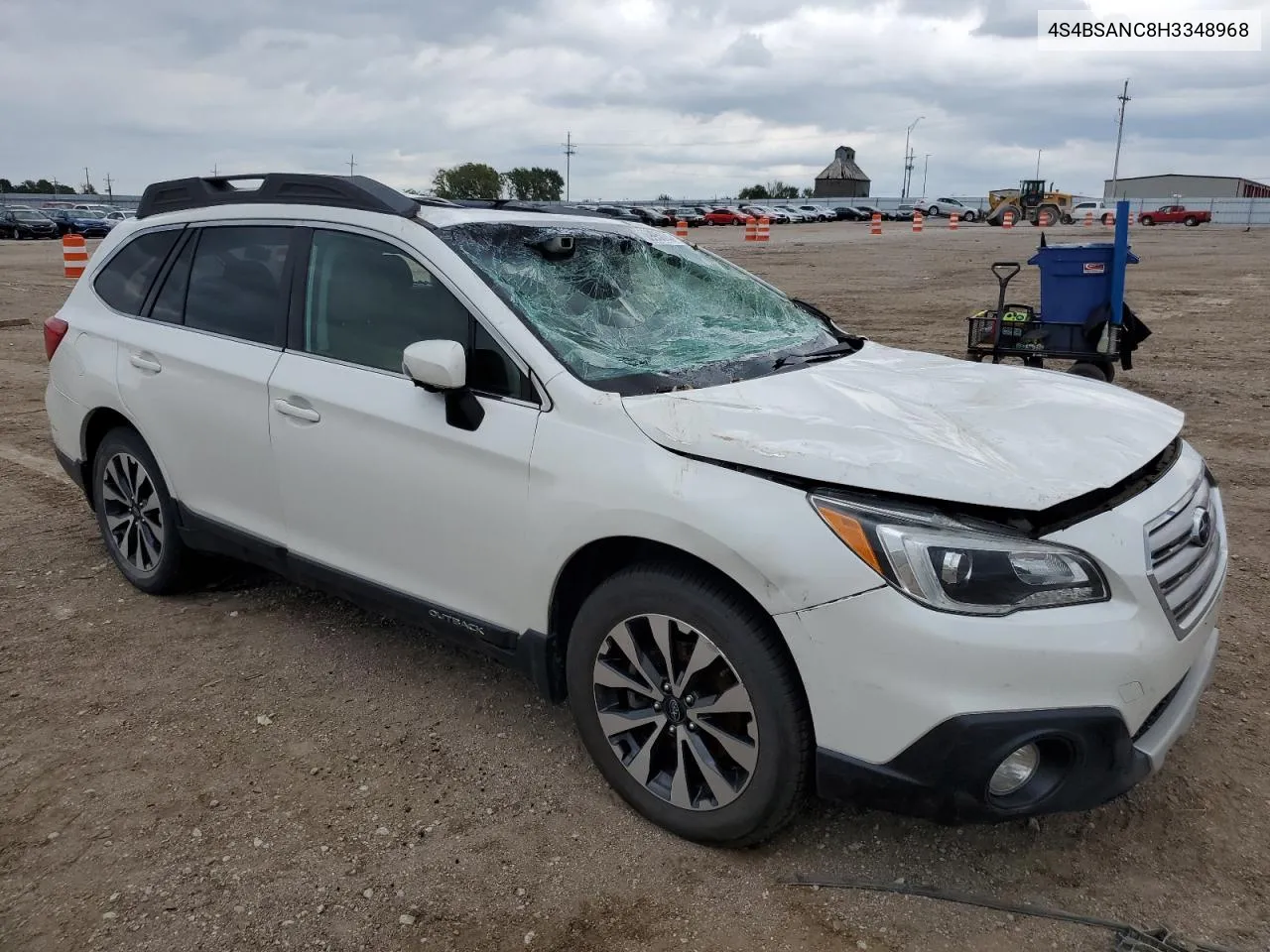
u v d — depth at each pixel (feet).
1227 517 18.17
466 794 10.18
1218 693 12.01
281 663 13.00
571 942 8.20
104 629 13.98
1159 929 8.14
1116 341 27.40
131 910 8.57
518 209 12.44
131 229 15.07
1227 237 119.75
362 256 11.55
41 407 28.55
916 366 11.60
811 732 8.41
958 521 7.83
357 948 8.18
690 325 11.75
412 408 10.59
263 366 12.19
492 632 10.28
